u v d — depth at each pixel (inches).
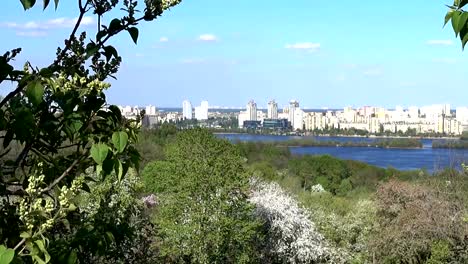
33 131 96.7
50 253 98.8
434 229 813.9
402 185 909.2
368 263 880.9
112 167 96.6
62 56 107.2
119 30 107.3
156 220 676.1
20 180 103.7
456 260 810.2
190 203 712.4
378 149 3385.8
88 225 119.2
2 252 79.0
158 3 105.9
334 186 1846.7
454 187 863.7
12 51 95.2
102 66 109.8
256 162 1913.1
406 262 850.1
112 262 241.9
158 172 819.4
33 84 87.2
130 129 100.7
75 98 97.5
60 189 99.1
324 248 929.5
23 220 89.5
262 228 884.6
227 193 733.9
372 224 937.5
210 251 703.7
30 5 88.7
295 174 1911.9
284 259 905.5
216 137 795.4
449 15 91.4
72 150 117.7
